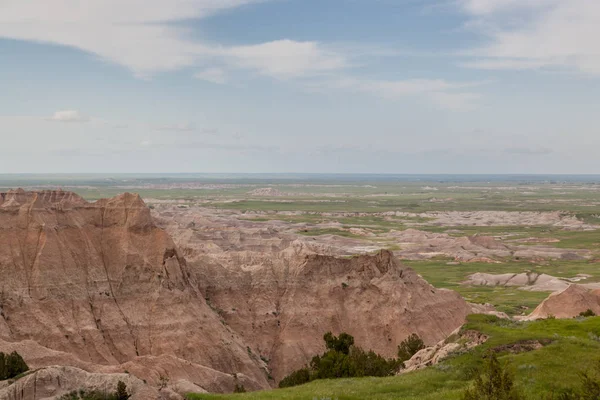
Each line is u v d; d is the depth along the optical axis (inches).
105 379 1606.8
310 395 1571.1
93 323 2637.8
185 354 2672.2
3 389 1515.7
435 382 1627.7
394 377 1770.4
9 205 2810.0
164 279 2883.9
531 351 1728.6
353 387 1663.4
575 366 1584.6
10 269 2625.5
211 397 1620.3
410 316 3230.8
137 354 2632.9
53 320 2568.9
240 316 3166.8
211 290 3228.3
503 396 1138.7
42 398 1519.4
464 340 1987.0
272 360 3031.5
